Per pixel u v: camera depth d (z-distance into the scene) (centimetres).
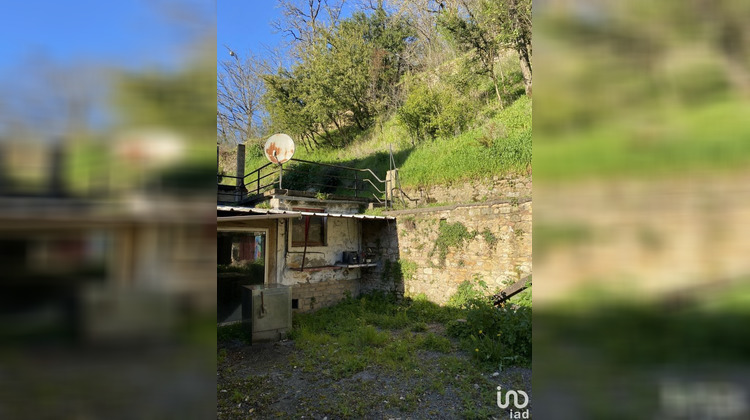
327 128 1820
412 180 1086
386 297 847
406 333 607
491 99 1212
